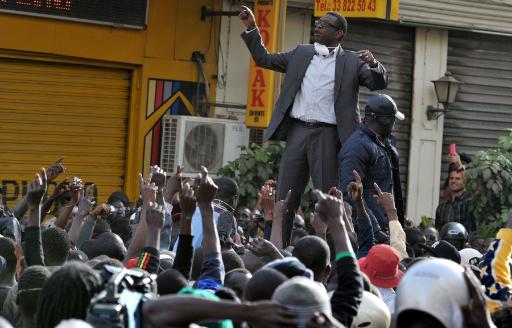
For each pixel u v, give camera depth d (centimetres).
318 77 859
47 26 1317
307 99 860
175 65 1402
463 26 1592
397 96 1583
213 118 1388
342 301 420
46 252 583
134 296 387
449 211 1293
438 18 1570
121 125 1386
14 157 1325
